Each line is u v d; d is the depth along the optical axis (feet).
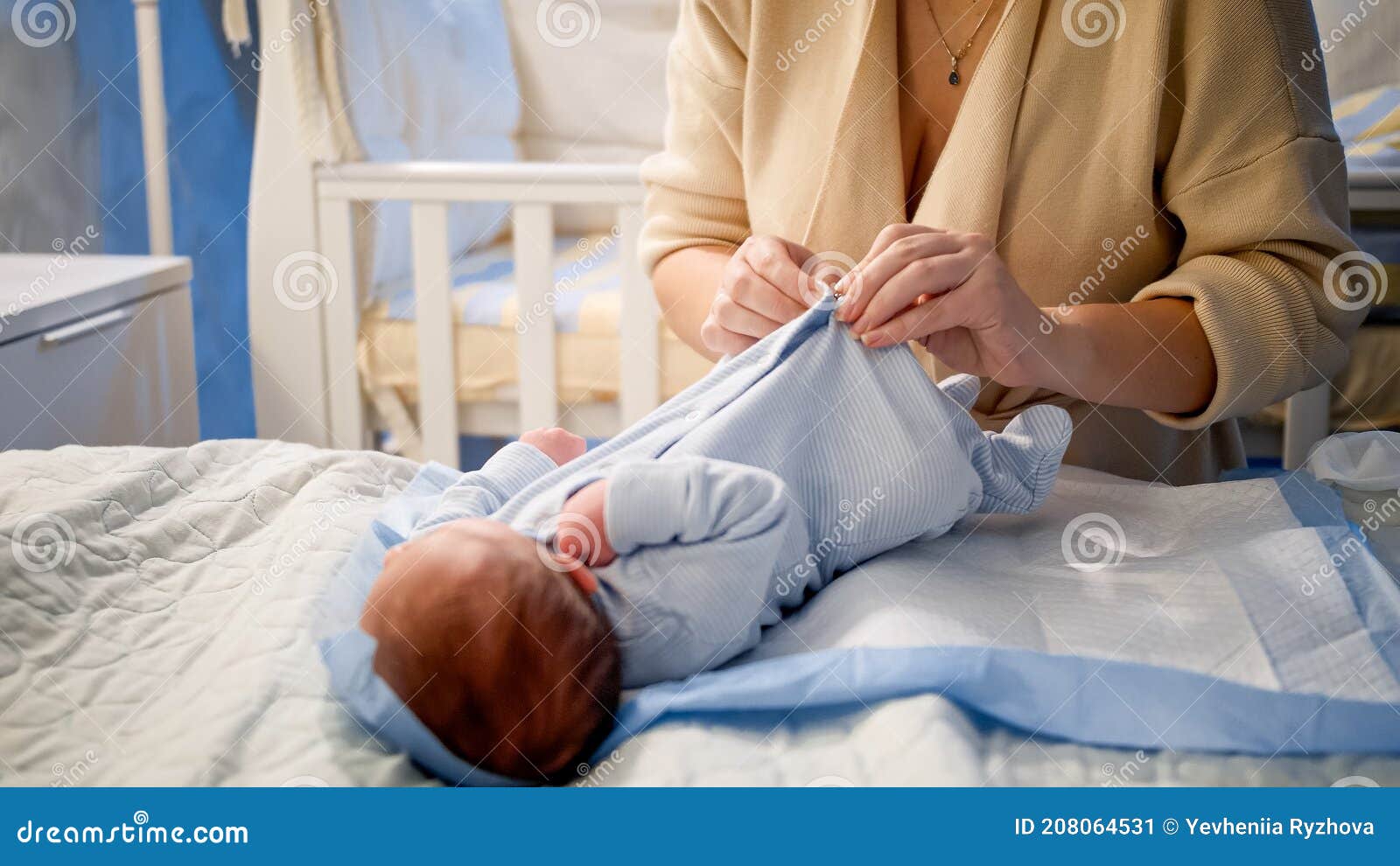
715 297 3.69
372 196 7.03
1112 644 2.64
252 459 4.06
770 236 3.57
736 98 4.18
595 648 2.76
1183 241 3.91
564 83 9.18
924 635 2.61
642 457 3.14
